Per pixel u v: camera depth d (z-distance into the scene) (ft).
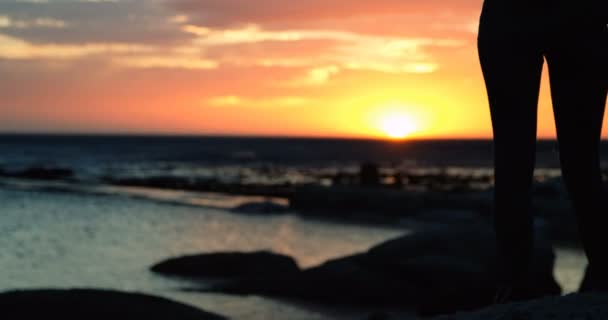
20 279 35.32
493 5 9.13
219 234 57.26
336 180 124.26
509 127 9.08
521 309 8.68
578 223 9.80
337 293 30.58
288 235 58.49
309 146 447.01
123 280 35.35
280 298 31.22
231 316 28.22
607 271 9.65
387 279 31.22
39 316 20.35
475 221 67.97
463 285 28.78
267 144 483.92
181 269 36.32
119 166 177.58
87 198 88.53
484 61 9.18
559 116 9.53
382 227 65.98
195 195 99.04
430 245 33.09
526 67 8.93
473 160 260.21
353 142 609.42
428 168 193.88
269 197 100.63
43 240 49.11
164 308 21.58
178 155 262.47
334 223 68.64
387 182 120.57
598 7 8.80
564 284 37.32
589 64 9.05
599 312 8.13
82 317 20.35
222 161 219.41
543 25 8.79
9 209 71.56
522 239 9.27
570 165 9.59
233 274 35.58
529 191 9.25
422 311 27.58
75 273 37.09
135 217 67.15
